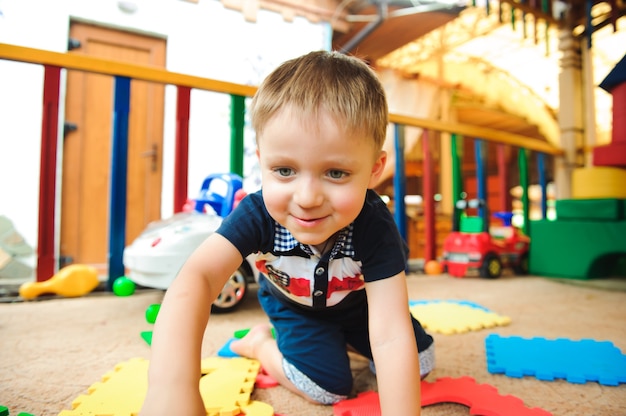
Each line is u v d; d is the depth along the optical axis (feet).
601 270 6.84
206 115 9.53
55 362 2.69
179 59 9.37
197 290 1.67
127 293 4.90
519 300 5.02
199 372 1.51
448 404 2.13
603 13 9.11
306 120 1.53
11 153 7.86
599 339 3.29
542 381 2.44
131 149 9.13
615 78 6.82
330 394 2.10
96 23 8.73
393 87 11.74
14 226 7.87
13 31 7.98
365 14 10.57
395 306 1.81
